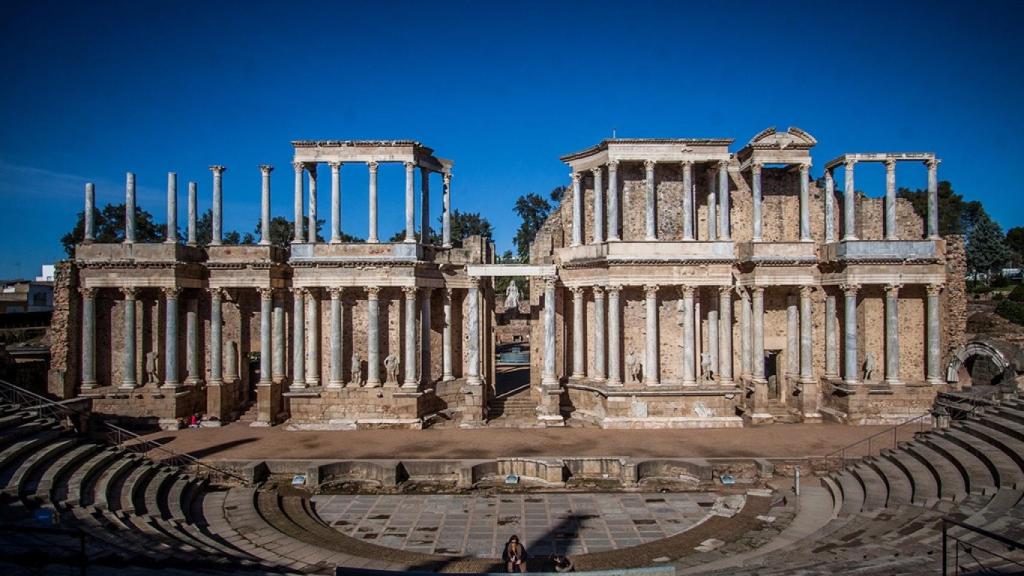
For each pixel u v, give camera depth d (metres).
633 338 46.78
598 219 46.84
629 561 24.19
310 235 47.38
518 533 27.77
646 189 45.53
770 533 26.75
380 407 45.25
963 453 28.95
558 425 45.34
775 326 49.06
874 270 46.22
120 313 46.88
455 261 50.28
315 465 34.38
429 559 24.47
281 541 26.05
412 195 46.59
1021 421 30.28
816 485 33.12
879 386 45.84
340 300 46.22
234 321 49.12
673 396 44.62
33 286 91.00
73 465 28.36
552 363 46.66
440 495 32.94
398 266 45.78
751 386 46.56
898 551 20.84
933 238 46.44
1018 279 106.44
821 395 48.97
